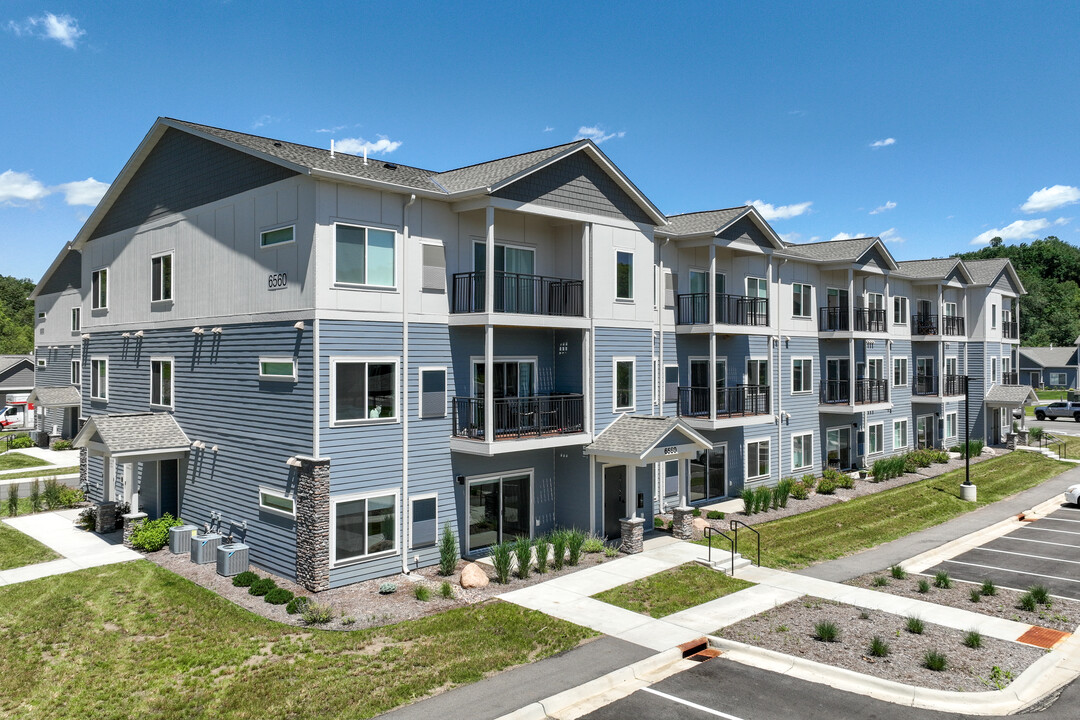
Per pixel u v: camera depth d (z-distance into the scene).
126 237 24.92
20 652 13.49
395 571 18.19
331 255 17.20
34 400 41.53
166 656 13.25
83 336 27.83
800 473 32.00
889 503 28.11
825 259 32.66
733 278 28.86
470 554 19.83
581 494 21.45
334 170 17.23
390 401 18.20
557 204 20.52
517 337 21.17
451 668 12.67
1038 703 12.07
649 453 20.02
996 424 46.47
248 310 19.09
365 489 17.66
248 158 19.22
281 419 17.91
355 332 17.56
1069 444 47.25
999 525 25.92
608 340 21.97
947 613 16.25
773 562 20.27
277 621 14.93
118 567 18.58
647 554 20.41
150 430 21.38
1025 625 15.56
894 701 12.02
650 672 13.06
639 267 23.14
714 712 11.55
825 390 33.59
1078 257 119.94
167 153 22.72
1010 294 48.22
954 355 43.78
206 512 20.73
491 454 18.44
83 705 11.46
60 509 25.53
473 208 19.09
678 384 26.62
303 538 17.03
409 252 18.66
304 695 11.66
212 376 20.50
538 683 12.20
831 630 14.39
